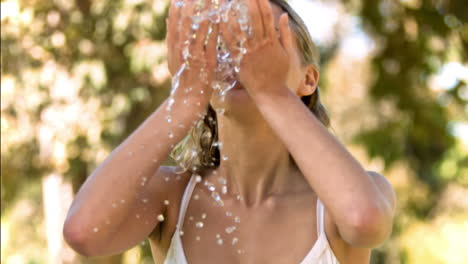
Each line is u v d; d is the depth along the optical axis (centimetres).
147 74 552
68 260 588
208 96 161
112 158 161
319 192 150
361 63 1153
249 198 174
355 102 1106
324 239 164
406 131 683
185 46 156
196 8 154
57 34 526
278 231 168
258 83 155
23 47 523
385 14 670
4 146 540
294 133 153
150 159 160
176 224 176
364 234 146
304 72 186
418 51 663
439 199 1018
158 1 520
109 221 157
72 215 157
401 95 673
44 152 553
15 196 683
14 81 524
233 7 152
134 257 584
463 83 669
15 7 513
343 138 1052
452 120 694
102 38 536
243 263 167
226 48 158
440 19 653
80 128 538
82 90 541
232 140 171
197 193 178
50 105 533
